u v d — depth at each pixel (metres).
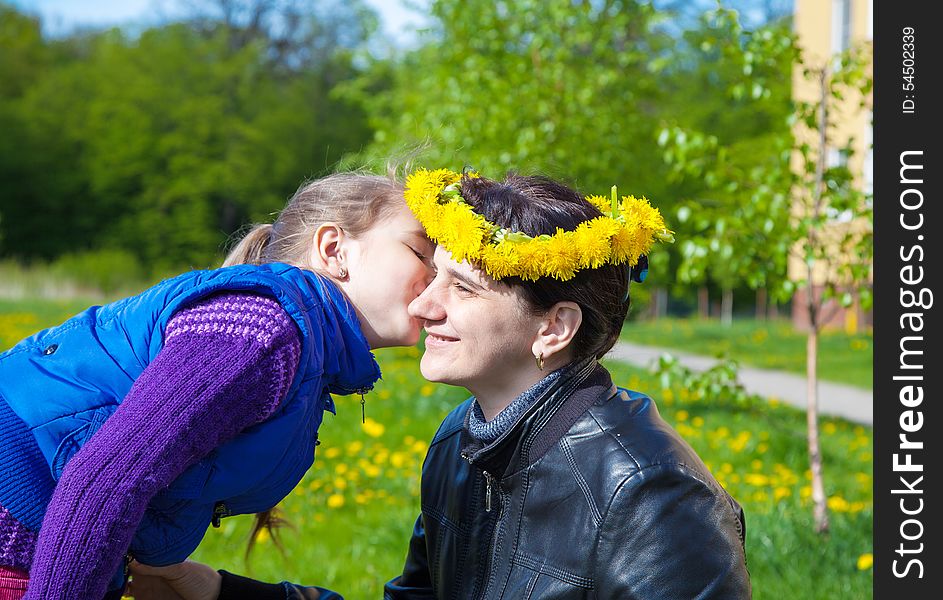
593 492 1.65
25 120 38.22
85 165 37.84
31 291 23.94
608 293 1.75
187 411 1.58
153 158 37.16
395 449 6.44
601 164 8.70
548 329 1.73
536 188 1.79
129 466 1.54
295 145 38.72
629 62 9.17
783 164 5.21
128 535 1.55
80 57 45.22
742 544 1.68
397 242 1.94
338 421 6.95
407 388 8.29
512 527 1.74
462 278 1.73
